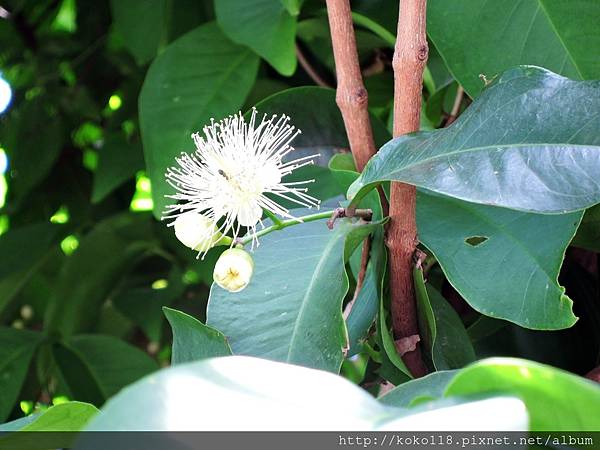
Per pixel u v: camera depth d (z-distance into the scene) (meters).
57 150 0.65
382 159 0.30
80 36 0.67
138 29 0.52
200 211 0.34
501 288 0.31
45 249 0.60
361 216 0.32
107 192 0.56
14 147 0.65
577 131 0.28
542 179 0.28
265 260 0.33
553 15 0.34
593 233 0.34
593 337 0.38
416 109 0.30
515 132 0.29
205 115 0.45
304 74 0.52
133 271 0.62
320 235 0.33
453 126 0.30
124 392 0.19
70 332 0.56
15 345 0.53
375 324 0.35
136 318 0.58
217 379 0.20
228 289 0.31
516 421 0.20
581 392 0.21
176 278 0.59
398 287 0.32
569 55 0.34
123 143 0.57
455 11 0.34
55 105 0.66
